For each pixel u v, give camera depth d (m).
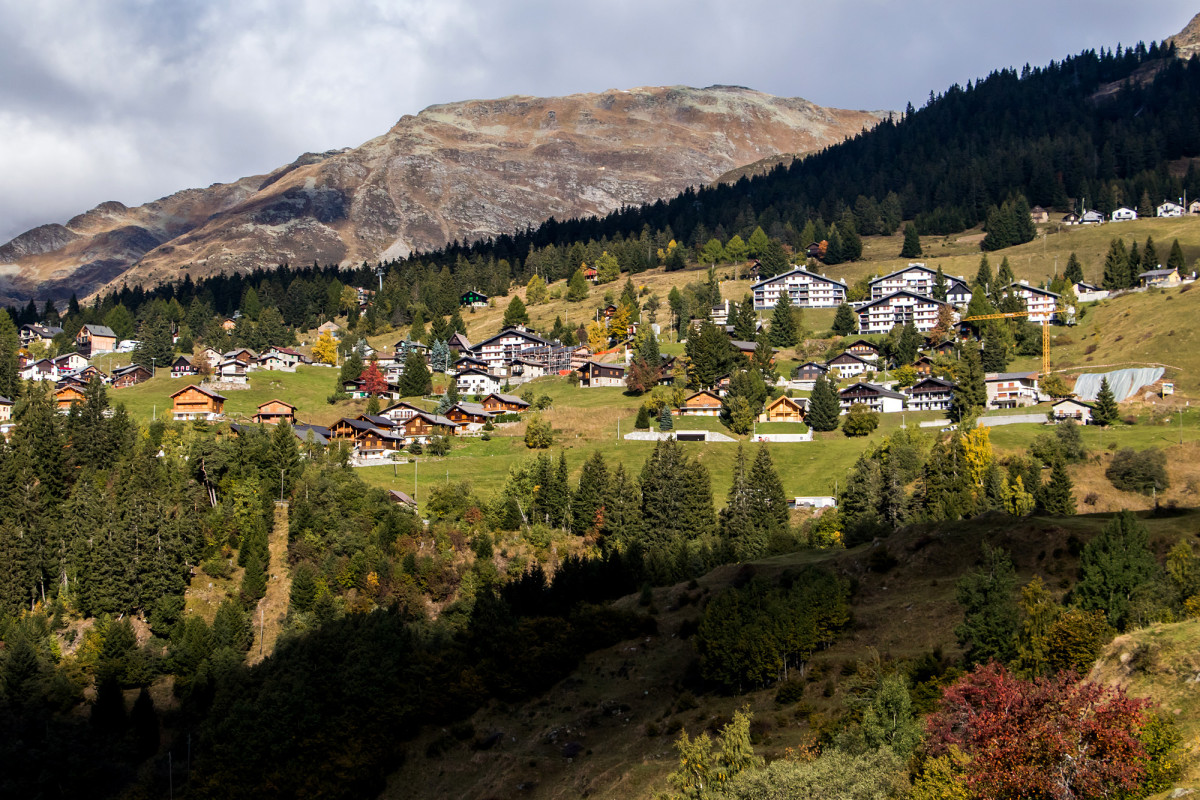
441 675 112.44
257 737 102.94
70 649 132.12
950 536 119.62
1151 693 55.78
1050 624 72.81
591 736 99.75
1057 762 50.62
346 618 127.56
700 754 70.88
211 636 131.62
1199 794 47.00
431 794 97.38
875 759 62.72
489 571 144.50
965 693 60.72
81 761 110.75
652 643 116.00
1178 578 83.75
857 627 105.88
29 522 146.88
